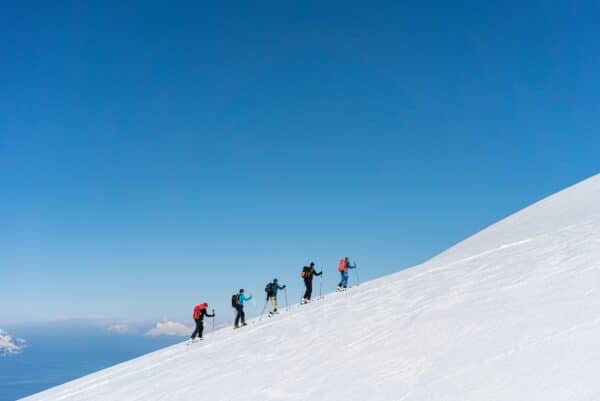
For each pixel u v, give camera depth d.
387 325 11.37
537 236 16.19
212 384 12.05
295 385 9.48
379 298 15.28
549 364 6.21
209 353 17.36
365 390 7.75
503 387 6.04
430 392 6.72
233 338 18.95
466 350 7.77
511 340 7.43
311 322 15.78
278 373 10.89
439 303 11.36
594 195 23.59
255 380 10.96
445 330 9.15
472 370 6.91
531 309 8.48
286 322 17.89
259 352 14.09
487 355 7.24
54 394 20.42
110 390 16.47
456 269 15.23
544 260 11.81
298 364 11.05
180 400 11.46
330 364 10.09
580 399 5.08
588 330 6.80
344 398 7.72
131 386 15.88
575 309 7.77
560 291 8.95
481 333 8.24
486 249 17.41
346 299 18.03
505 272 12.02
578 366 5.87
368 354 9.72
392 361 8.70
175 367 16.89
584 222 16.08
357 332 11.88
